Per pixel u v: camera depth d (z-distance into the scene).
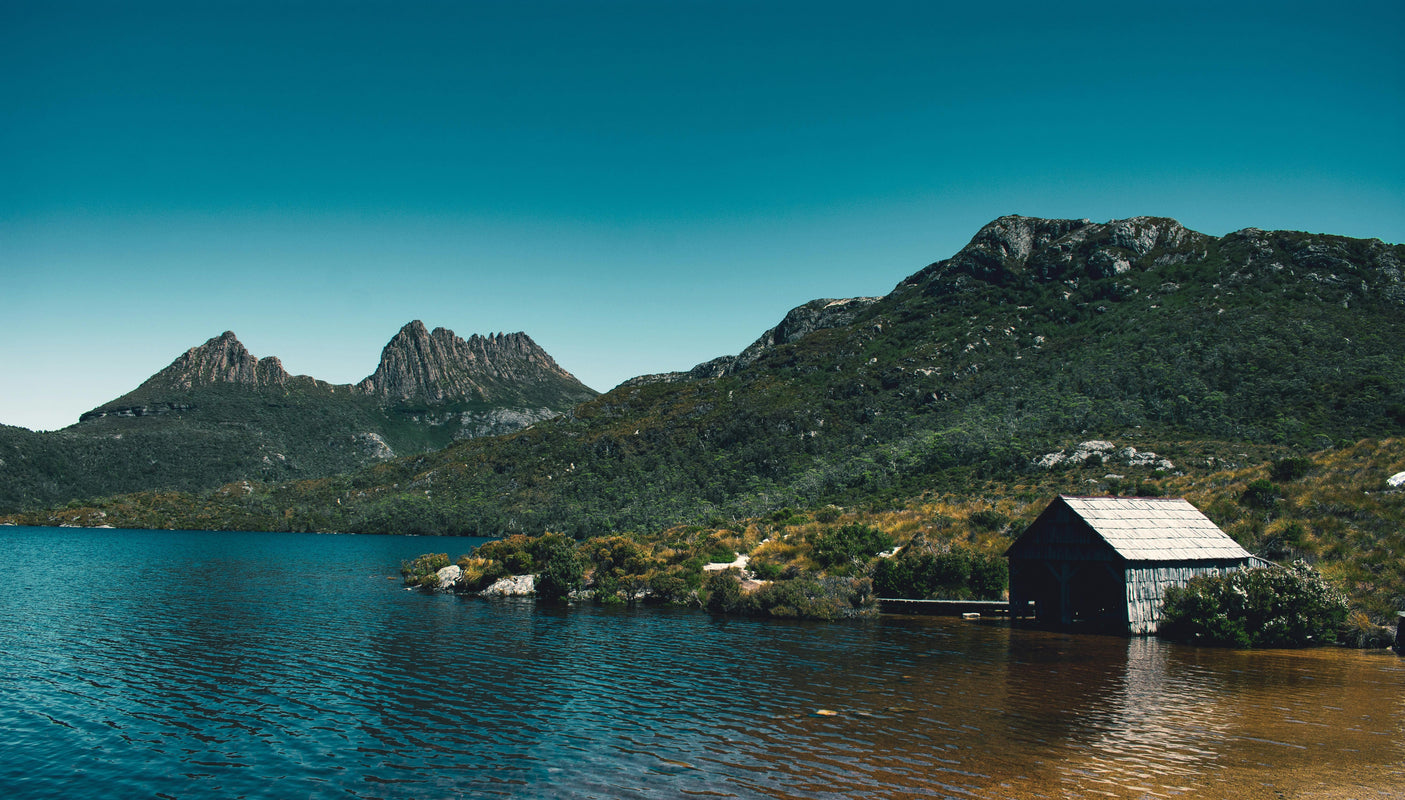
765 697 23.58
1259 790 15.29
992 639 34.41
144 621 40.69
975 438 119.56
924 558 48.25
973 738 18.97
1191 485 57.28
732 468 180.88
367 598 52.16
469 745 19.08
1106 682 25.27
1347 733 19.17
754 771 16.80
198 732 20.45
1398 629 31.02
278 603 49.12
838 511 75.12
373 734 20.09
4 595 53.28
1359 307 133.88
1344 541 37.53
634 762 17.58
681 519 154.88
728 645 32.97
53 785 16.86
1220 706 21.88
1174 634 34.81
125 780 17.12
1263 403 99.88
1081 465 88.44
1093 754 17.61
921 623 39.84
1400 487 40.44
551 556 54.78
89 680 26.42
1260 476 49.47
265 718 21.70
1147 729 19.61
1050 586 41.28
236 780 17.00
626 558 54.47
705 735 19.55
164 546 133.75
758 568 51.59
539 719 21.33
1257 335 124.75
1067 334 174.38
